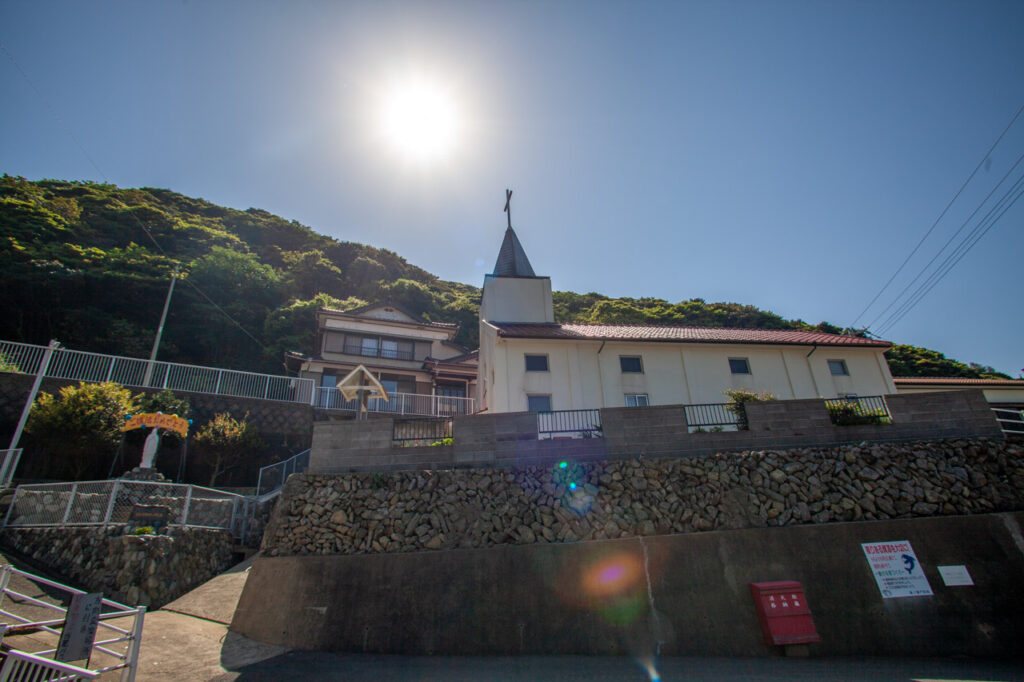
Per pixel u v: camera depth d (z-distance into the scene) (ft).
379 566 29.22
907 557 28.22
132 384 57.41
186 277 119.14
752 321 156.97
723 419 40.96
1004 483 31.07
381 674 22.38
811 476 32.27
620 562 28.60
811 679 21.44
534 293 73.97
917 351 116.16
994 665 23.82
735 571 28.07
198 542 36.04
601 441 35.47
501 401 54.65
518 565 28.71
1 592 16.79
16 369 51.39
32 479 44.04
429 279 240.12
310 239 218.79
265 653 25.16
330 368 93.71
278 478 51.08
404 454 35.47
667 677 21.93
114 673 20.72
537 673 22.61
